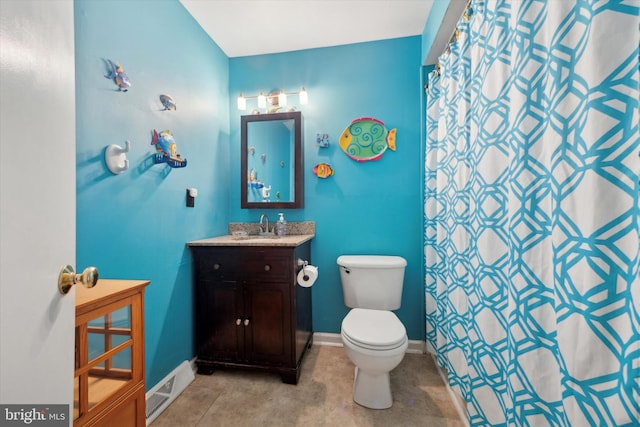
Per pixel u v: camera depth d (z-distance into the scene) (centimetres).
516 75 81
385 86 206
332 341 211
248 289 165
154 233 142
